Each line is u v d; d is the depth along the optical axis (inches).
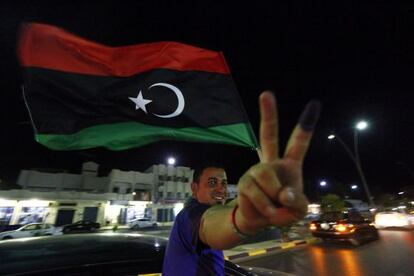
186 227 55.0
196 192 68.6
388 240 480.4
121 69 111.1
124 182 1503.4
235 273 97.0
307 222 902.4
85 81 105.1
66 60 103.5
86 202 1288.1
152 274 81.3
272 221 25.0
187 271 54.2
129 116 109.4
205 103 117.3
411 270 272.1
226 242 38.2
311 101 25.9
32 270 72.0
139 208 1489.9
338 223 443.5
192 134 114.6
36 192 1144.8
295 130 26.1
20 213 1096.8
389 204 1398.9
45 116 98.8
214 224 41.1
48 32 101.3
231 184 1230.3
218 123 116.5
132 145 110.7
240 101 120.8
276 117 26.6
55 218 1181.7
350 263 313.0
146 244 90.7
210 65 121.3
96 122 105.7
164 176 1651.1
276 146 26.5
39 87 99.2
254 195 25.4
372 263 307.9
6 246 84.6
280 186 24.8
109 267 78.5
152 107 111.7
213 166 69.0
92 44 108.1
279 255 387.9
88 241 90.1
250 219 27.5
